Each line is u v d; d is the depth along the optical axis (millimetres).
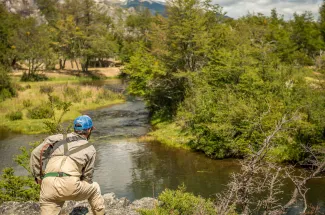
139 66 37625
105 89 52125
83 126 3916
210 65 29469
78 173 3779
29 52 67750
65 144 3803
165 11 35750
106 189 17109
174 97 33844
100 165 20984
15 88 45094
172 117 32125
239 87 25375
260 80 24625
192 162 21719
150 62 37219
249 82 24719
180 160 22141
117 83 69250
